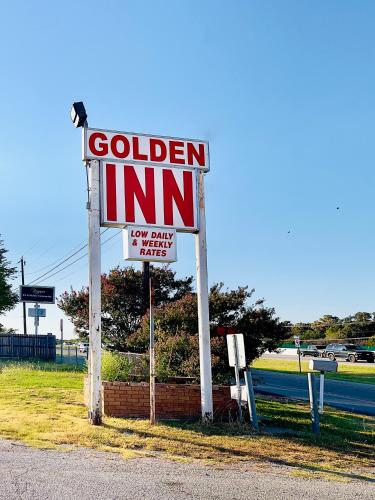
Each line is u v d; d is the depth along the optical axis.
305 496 7.22
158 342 15.37
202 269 12.65
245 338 18.41
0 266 45.91
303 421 13.59
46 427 10.10
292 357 54.47
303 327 87.62
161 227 12.52
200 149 13.12
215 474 8.02
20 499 6.12
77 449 8.76
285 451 9.95
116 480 7.20
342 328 81.50
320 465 9.23
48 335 38.06
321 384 12.55
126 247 12.27
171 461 8.56
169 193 12.70
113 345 25.58
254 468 8.62
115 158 12.33
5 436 9.20
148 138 12.71
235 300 18.50
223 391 12.71
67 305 27.25
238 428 11.57
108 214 12.12
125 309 26.20
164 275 28.02
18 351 37.28
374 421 15.30
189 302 17.89
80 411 12.15
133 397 12.11
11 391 15.08
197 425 11.55
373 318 82.94
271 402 17.23
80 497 6.36
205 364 12.16
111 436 9.79
